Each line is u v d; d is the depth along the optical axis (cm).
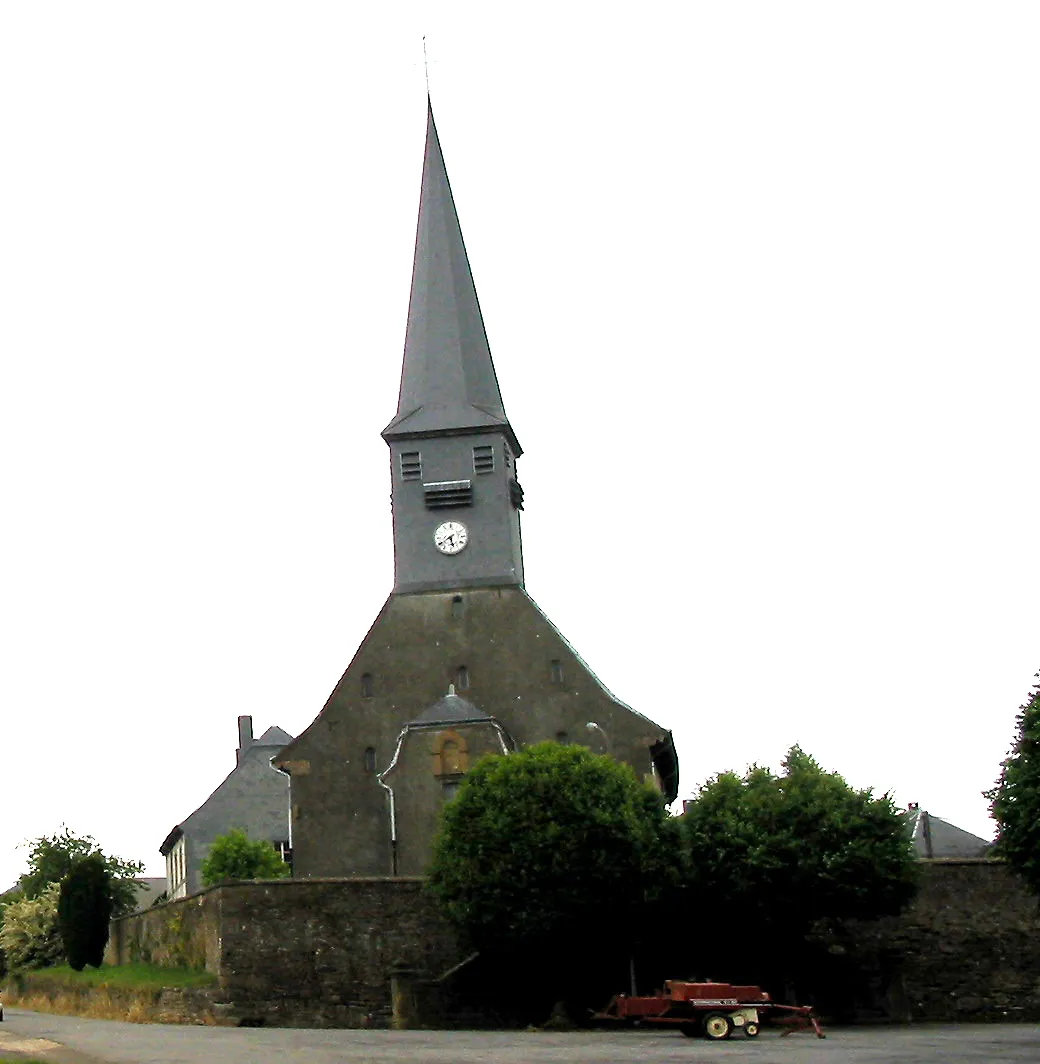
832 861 4759
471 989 4803
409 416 7181
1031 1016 4988
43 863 9988
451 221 7675
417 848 6288
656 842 4844
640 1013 4259
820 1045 3550
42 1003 6162
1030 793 4000
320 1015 4834
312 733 6631
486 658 6744
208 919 5062
